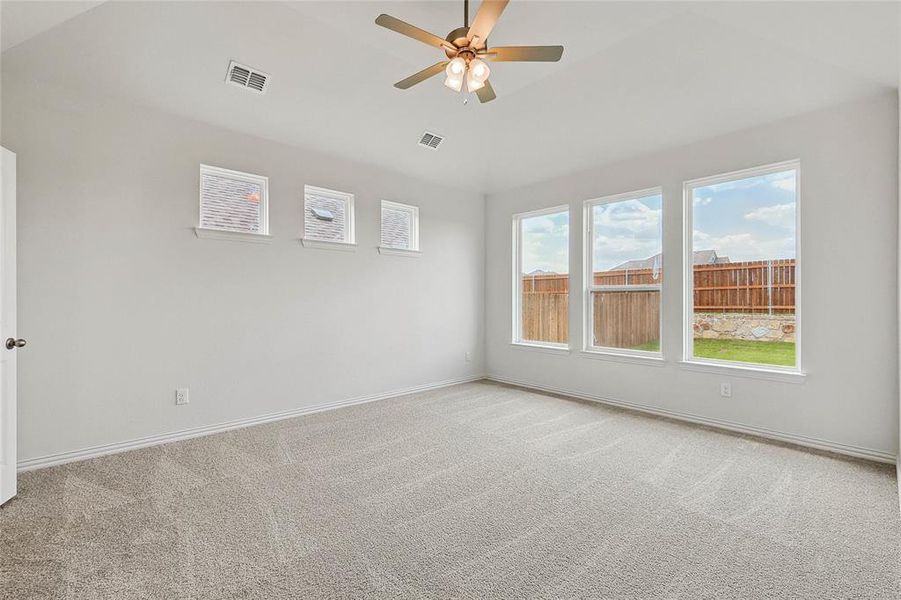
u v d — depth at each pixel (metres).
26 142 2.75
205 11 2.66
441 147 4.63
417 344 5.06
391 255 4.81
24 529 2.07
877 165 2.91
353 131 4.04
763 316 3.50
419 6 2.69
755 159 3.46
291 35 2.94
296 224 4.04
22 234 2.74
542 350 5.14
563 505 2.32
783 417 3.34
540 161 4.79
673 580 1.70
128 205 3.13
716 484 2.57
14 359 2.39
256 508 2.28
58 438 2.86
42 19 2.28
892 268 2.86
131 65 2.88
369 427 3.69
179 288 3.37
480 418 3.95
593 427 3.68
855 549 1.90
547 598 1.61
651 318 4.22
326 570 1.77
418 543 1.97
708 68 3.10
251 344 3.75
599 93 3.62
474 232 5.73
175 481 2.61
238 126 3.62
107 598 1.60
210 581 1.69
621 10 2.70
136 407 3.17
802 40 2.60
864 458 2.96
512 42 3.03
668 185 4.01
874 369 2.94
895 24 2.25
